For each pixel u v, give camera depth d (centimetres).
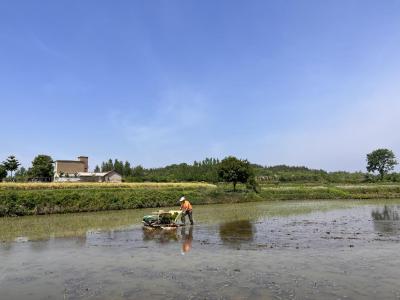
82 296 1155
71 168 12156
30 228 2734
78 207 4219
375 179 12875
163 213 2816
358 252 1739
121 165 15375
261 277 1322
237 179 7088
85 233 2462
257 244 1988
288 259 1598
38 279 1344
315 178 13200
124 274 1395
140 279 1325
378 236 2266
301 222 3072
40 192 4306
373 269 1412
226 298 1109
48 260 1639
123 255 1733
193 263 1551
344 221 3138
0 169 9462
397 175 13375
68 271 1449
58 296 1159
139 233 2450
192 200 5659
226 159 7250
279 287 1205
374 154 15288
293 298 1101
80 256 1719
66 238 2250
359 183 11281
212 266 1493
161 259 1639
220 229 2623
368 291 1154
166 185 7900
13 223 3072
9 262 1606
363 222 3055
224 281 1280
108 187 7262
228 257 1658
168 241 2112
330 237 2230
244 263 1536
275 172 16950
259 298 1104
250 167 7225
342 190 7681
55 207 4038
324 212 4072
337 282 1250
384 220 3203
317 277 1312
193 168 15562
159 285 1250
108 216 3675
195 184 8388
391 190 7756
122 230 2605
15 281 1323
